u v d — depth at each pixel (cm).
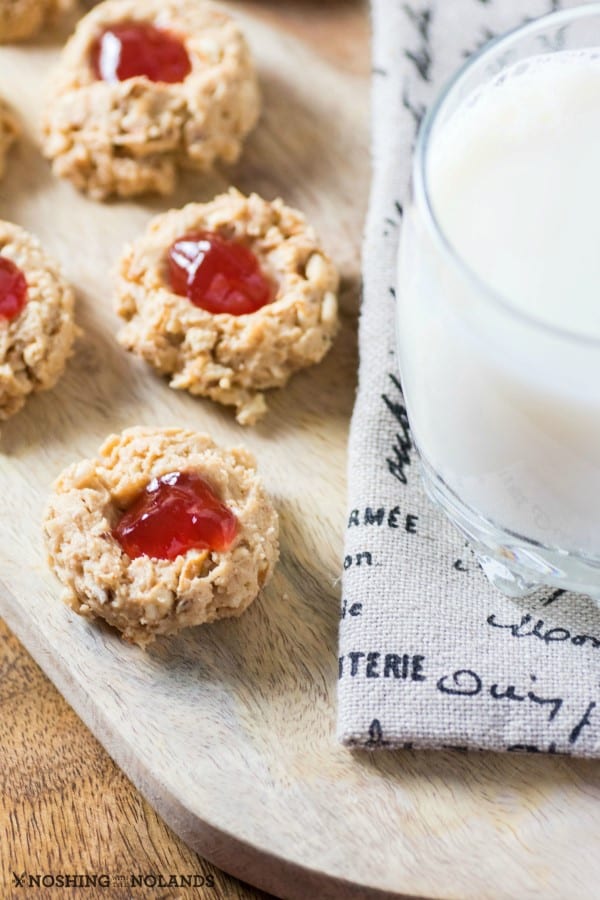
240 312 42
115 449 40
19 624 39
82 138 44
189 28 45
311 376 42
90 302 43
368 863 36
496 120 36
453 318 34
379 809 37
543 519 36
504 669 38
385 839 36
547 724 37
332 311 42
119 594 38
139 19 46
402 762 37
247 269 42
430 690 37
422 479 40
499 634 38
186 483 39
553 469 35
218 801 37
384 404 40
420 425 37
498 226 35
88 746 39
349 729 37
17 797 38
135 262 42
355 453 40
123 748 38
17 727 39
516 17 45
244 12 48
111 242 44
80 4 48
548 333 33
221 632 39
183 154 45
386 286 42
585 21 36
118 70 45
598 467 35
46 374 42
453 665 38
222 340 41
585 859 36
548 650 38
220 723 38
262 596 39
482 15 45
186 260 42
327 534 40
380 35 45
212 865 38
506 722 37
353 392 42
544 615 38
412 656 38
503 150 36
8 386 41
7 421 42
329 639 39
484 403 35
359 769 37
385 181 43
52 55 47
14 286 42
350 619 38
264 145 46
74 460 41
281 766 37
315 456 41
